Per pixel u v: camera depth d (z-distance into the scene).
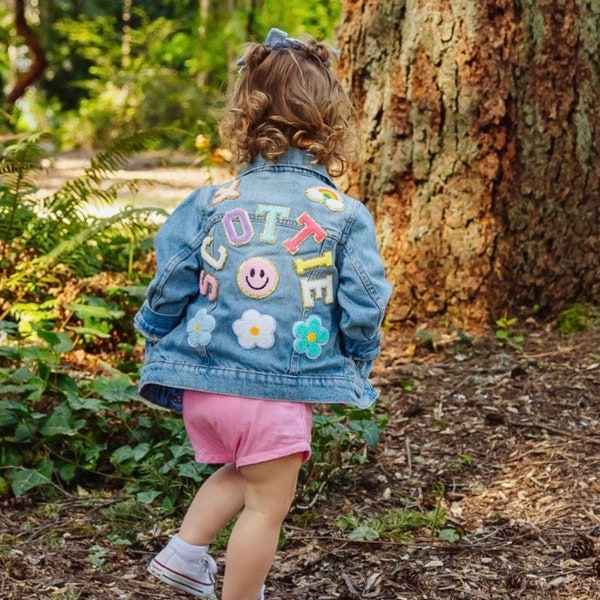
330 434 3.86
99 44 21.67
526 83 5.30
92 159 5.61
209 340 2.72
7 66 22.23
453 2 5.24
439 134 5.37
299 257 2.73
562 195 5.41
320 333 2.73
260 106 2.84
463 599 3.10
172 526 3.55
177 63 20.16
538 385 4.71
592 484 3.81
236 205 2.80
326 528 3.58
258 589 2.73
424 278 5.48
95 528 3.53
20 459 3.87
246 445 2.68
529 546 3.42
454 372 4.95
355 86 5.55
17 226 5.59
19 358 4.48
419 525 3.59
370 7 5.43
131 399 4.00
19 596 3.04
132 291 5.16
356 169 5.61
